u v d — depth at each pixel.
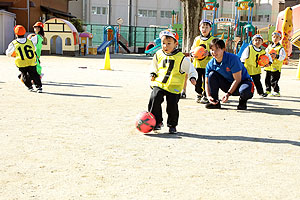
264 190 3.64
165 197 3.41
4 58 25.59
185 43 24.27
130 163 4.39
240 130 6.37
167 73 5.90
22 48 9.98
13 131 5.80
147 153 4.82
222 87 8.34
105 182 3.75
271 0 64.69
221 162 4.52
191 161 4.53
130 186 3.66
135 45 53.34
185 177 3.96
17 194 3.40
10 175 3.89
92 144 5.18
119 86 12.37
